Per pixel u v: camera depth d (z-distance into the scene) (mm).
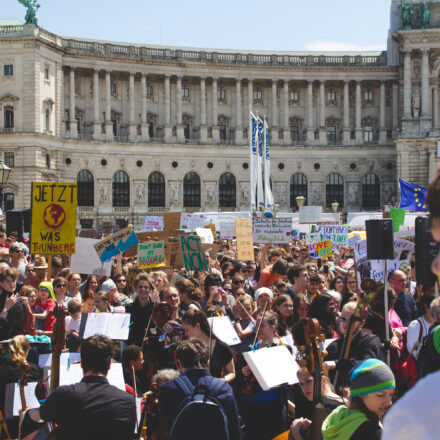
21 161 106062
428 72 118375
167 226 39812
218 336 15453
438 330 10672
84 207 114000
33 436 13234
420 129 117438
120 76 119312
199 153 120625
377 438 8930
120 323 17188
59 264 27781
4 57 106562
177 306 18172
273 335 16078
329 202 124500
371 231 16562
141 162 117688
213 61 120000
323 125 124250
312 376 11945
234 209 122438
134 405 11297
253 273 33250
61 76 112250
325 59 122938
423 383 5078
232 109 125000
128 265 31938
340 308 21594
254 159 69750
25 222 49188
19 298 18031
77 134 113875
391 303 17734
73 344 19156
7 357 15562
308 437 11477
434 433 4875
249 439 15023
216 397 11305
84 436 10742
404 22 119625
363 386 9211
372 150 123812
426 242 14391
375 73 123250
